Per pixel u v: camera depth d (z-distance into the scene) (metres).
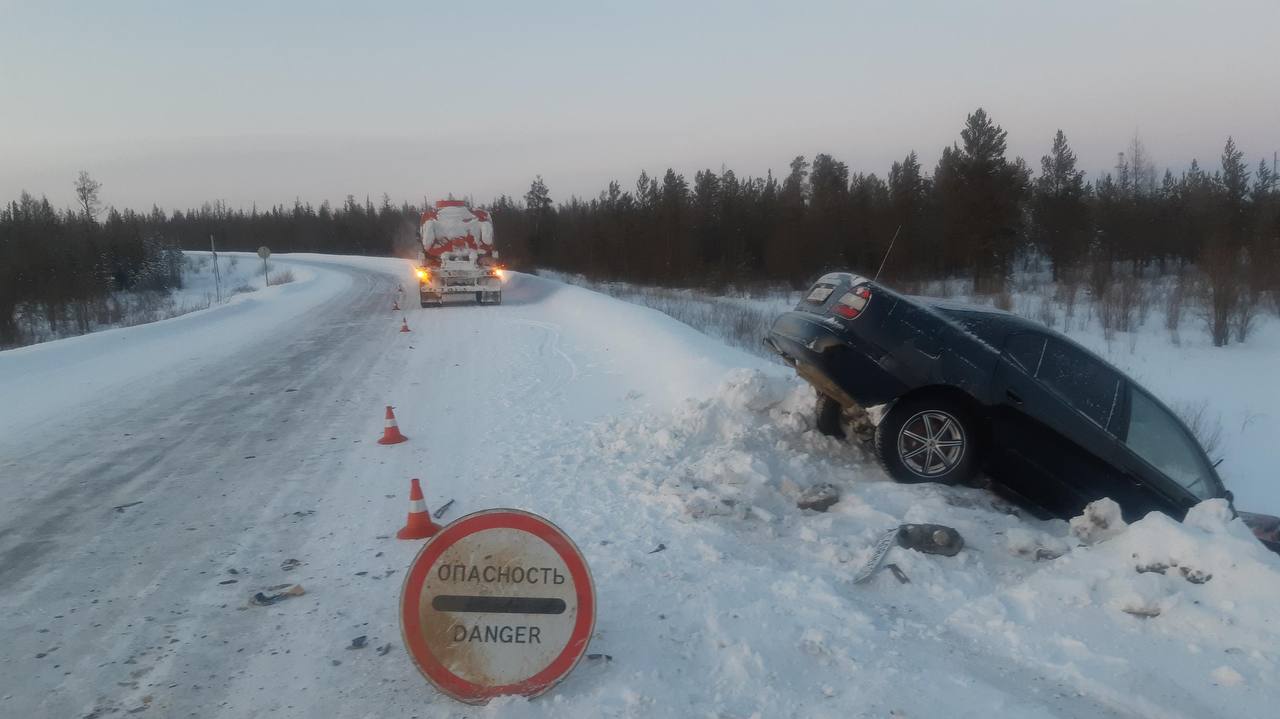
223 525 5.93
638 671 3.62
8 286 32.12
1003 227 42.78
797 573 4.70
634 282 48.09
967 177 43.06
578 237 57.03
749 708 3.33
